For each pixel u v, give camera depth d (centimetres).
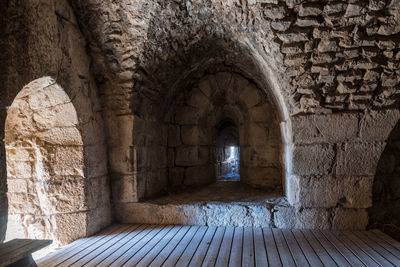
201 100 428
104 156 315
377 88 256
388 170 337
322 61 248
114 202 326
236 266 205
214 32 285
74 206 271
